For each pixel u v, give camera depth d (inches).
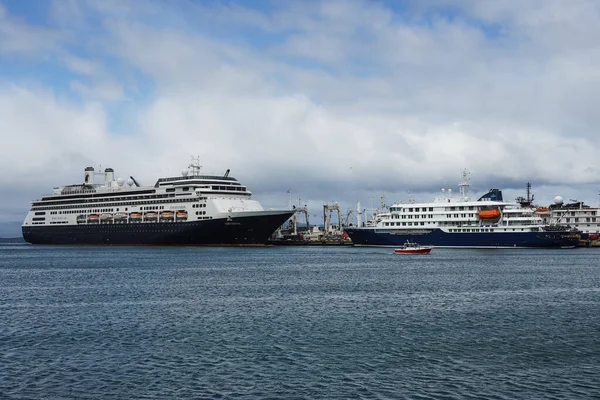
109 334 2170.3
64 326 2321.6
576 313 2605.8
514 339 2079.2
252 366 1738.4
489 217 7701.8
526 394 1494.8
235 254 7234.3
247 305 2847.0
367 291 3378.4
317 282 3868.1
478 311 2669.8
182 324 2357.3
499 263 5511.8
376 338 2098.9
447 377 1633.9
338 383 1582.2
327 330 2237.9
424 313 2615.7
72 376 1640.0
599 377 1628.9
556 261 5753.0
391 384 1574.8
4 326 2324.1
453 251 7564.0
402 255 6978.4
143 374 1659.7
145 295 3221.0
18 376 1638.8
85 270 4911.4
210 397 1477.6
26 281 4047.7
